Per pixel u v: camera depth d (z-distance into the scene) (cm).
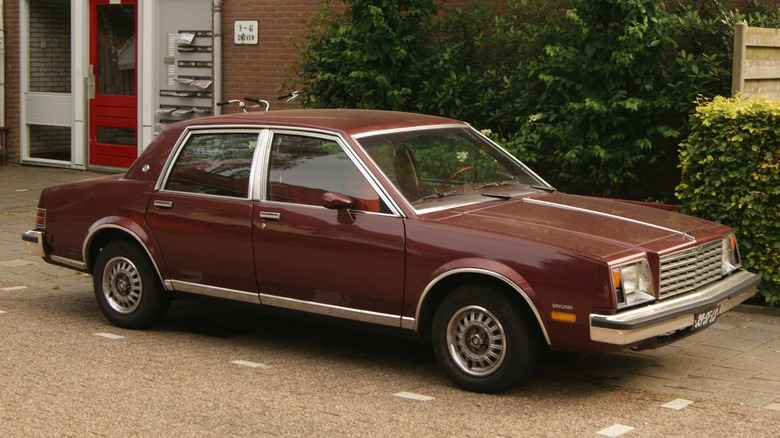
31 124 1708
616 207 705
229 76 1432
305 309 689
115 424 565
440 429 561
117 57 1595
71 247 805
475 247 615
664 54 980
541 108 1028
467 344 627
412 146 703
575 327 586
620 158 967
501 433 554
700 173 831
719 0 991
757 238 814
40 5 1675
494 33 1079
